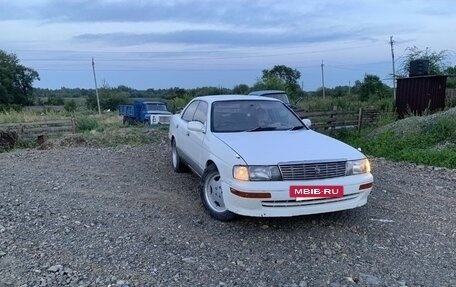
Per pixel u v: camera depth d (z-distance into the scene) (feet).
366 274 12.46
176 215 17.24
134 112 84.99
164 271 12.42
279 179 14.75
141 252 13.66
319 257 13.60
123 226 15.92
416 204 19.16
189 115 23.26
